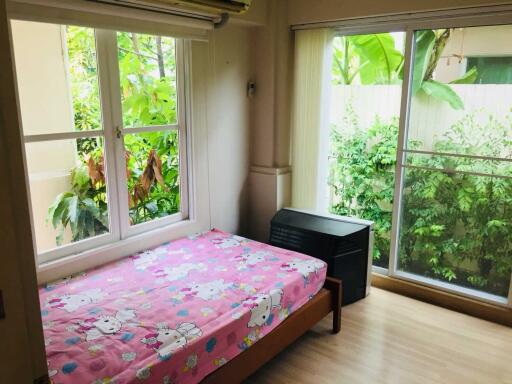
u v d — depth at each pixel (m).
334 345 2.74
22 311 0.80
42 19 2.23
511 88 2.85
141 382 1.69
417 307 3.25
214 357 2.01
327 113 3.60
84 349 1.82
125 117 2.85
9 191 0.75
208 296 2.32
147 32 2.74
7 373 0.80
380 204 4.11
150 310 2.17
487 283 3.18
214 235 3.34
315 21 3.39
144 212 3.11
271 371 2.49
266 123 3.69
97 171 2.74
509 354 2.66
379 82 4.04
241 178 3.78
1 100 0.72
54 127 2.48
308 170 3.71
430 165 3.26
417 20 3.04
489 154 3.00
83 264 2.65
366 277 3.34
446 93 3.10
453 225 3.25
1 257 0.75
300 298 2.59
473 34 2.92
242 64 3.55
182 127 3.22
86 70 2.58
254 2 3.30
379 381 2.41
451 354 2.65
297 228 3.28
